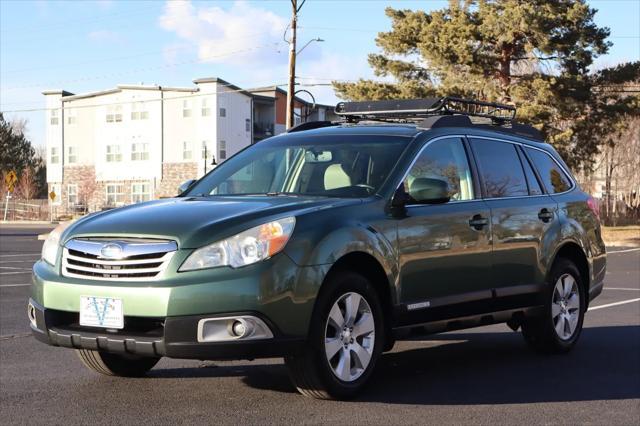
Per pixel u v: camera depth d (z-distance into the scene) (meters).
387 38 37.38
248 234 5.09
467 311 6.47
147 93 64.81
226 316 4.91
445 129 6.75
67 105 69.44
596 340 8.51
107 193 67.25
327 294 5.31
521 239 7.04
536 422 5.15
